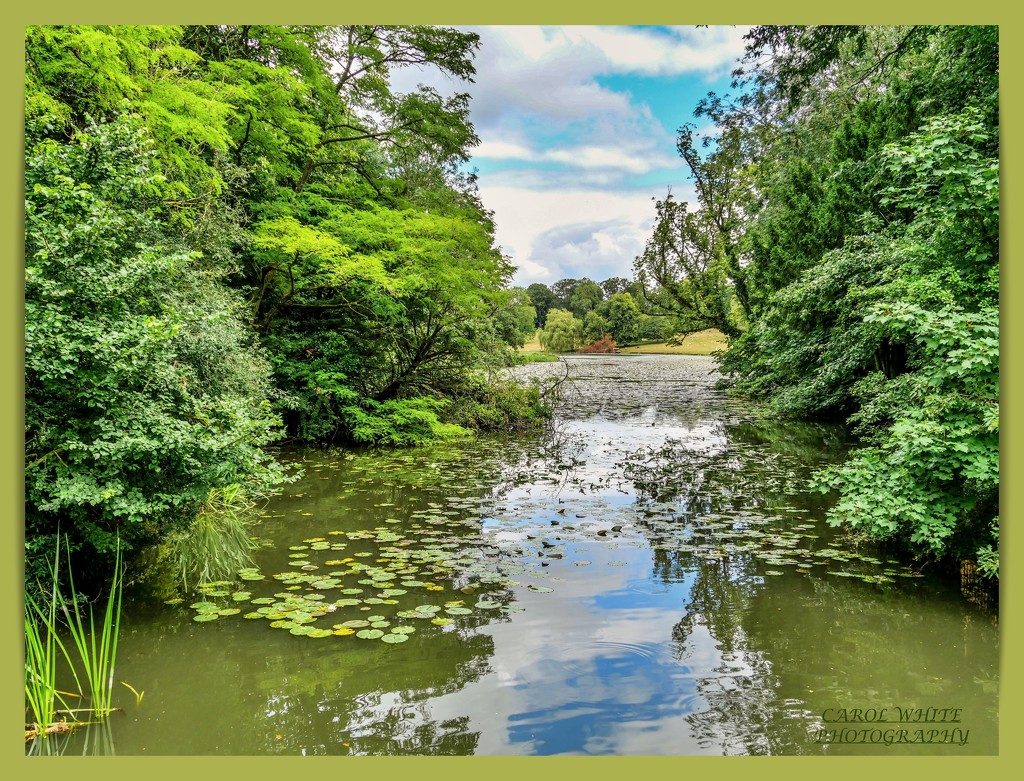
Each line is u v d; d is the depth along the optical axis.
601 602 4.12
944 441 4.33
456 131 14.18
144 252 4.15
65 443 3.55
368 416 11.57
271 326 11.34
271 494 7.34
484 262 12.25
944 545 4.59
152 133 6.43
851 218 12.30
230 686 3.07
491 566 4.83
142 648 3.50
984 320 4.28
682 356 52.84
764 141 23.06
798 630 3.71
